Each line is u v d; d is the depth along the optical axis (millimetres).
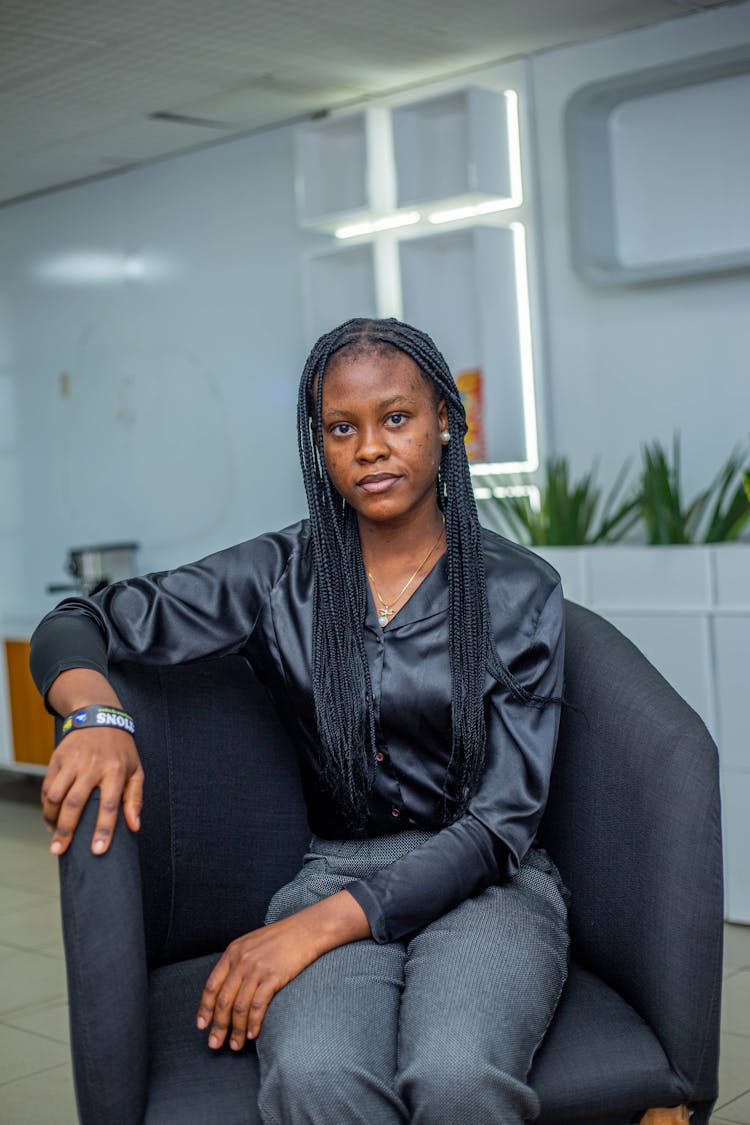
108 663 1592
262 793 1726
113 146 5012
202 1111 1321
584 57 4035
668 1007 1402
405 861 1476
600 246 3980
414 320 4359
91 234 5582
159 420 5398
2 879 4059
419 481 1546
